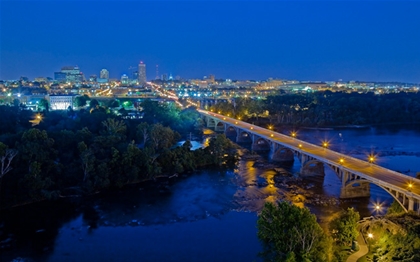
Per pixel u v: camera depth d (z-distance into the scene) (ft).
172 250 297.74
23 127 645.10
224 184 468.75
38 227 341.21
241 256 287.69
